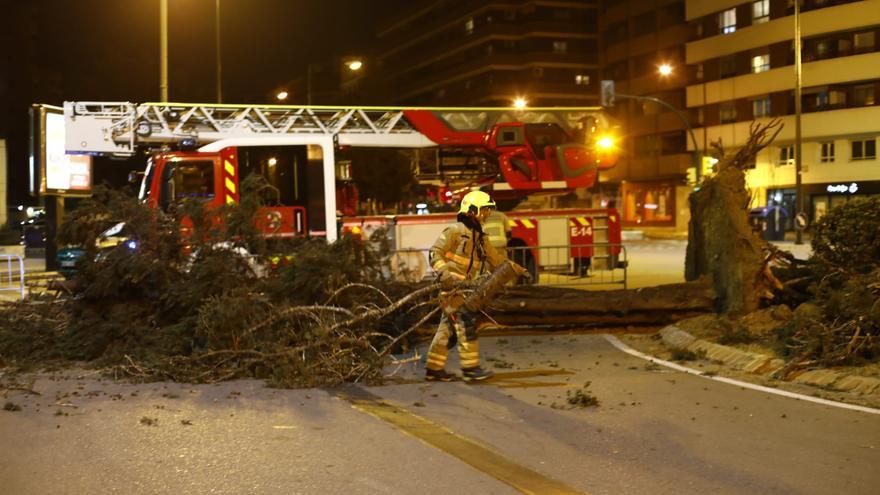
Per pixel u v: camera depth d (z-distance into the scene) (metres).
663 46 65.94
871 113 49.72
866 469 5.25
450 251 8.07
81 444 5.71
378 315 8.41
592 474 5.16
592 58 78.00
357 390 7.75
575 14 77.69
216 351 8.17
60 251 21.66
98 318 9.22
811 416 6.64
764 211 39.94
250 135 17.42
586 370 8.70
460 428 6.30
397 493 4.75
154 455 5.47
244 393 7.55
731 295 10.71
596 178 18.59
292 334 8.43
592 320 10.89
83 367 8.77
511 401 7.25
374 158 22.17
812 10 52.53
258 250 9.62
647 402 7.16
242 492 4.74
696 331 10.13
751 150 11.16
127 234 9.44
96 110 17.56
